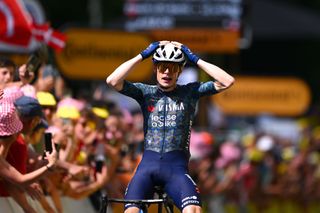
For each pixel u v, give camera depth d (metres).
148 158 14.48
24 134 15.28
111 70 27.11
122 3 53.09
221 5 29.92
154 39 29.02
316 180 38.06
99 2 51.12
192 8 29.91
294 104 36.69
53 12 51.91
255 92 36.69
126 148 21.92
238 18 29.91
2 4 20.23
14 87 15.31
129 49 27.11
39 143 16.64
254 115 49.50
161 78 14.48
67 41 26.81
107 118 20.66
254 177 32.03
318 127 44.94
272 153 33.75
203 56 44.56
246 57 61.28
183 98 14.60
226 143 33.09
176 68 14.48
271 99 36.75
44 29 20.80
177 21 30.03
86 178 18.83
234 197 31.39
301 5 70.88
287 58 62.41
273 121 50.47
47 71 18.05
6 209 14.67
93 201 20.25
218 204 30.47
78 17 52.31
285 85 36.53
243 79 36.66
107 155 20.11
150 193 14.42
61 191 18.05
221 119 43.75
